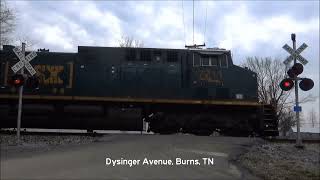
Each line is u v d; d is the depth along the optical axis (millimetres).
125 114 19703
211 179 10445
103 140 15664
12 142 15281
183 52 20594
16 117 19672
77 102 20125
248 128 20141
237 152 14438
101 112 19844
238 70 20609
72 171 10555
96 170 10805
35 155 12508
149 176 10414
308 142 18500
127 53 20438
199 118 20000
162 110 20406
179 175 10719
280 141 18266
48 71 20172
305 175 12023
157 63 20406
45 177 9750
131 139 15773
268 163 13328
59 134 18156
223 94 20266
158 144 14867
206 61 20609
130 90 20094
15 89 19703
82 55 20375
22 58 15508
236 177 10906
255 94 20438
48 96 19844
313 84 16312
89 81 20125
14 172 10180
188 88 20219
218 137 16859
